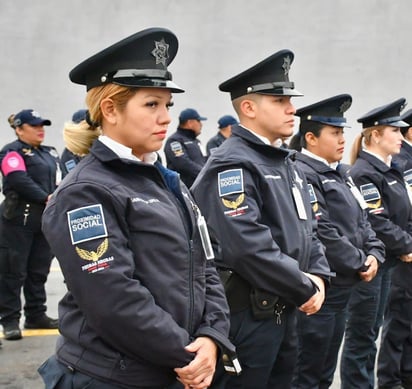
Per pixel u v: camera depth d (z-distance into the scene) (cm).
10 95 898
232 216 232
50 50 914
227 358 176
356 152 376
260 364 240
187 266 172
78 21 924
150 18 947
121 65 169
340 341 308
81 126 179
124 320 155
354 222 308
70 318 168
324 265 258
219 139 814
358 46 991
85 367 163
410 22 999
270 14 977
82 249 156
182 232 172
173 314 166
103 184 162
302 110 316
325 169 309
